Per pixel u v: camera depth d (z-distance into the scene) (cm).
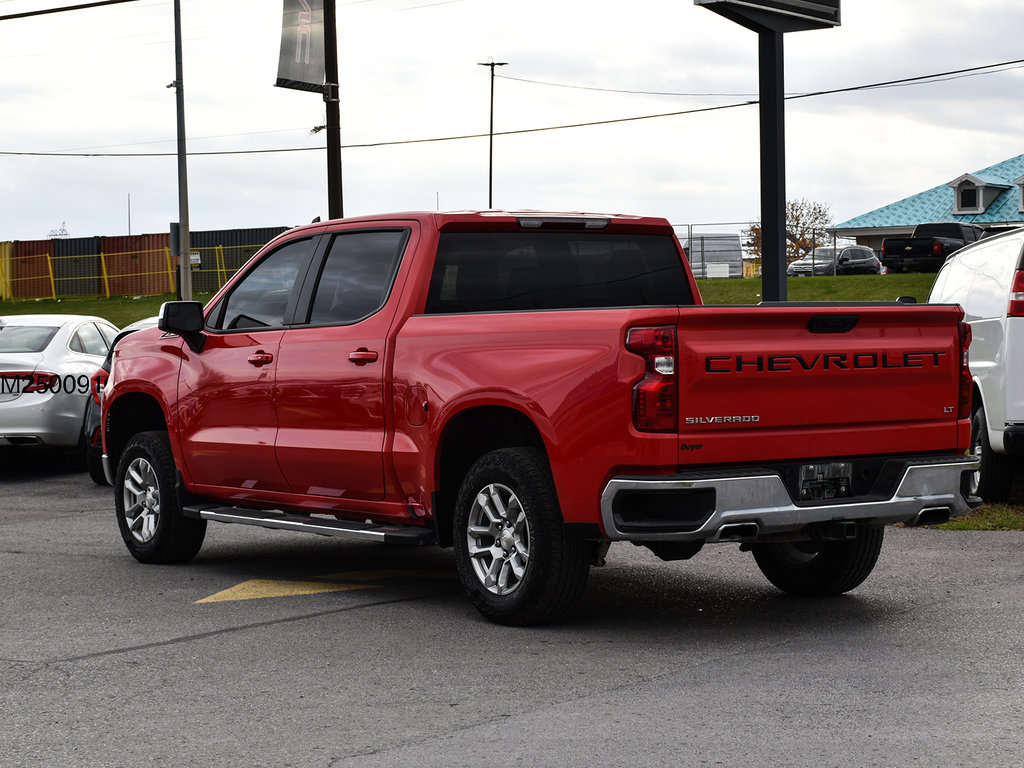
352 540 1031
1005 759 448
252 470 819
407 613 720
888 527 1002
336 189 2311
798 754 456
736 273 5691
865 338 654
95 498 1339
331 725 504
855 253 5997
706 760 452
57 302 5403
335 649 634
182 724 511
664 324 607
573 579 654
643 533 612
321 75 2303
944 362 681
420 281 730
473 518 686
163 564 908
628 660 600
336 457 754
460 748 471
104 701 548
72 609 748
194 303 842
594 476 623
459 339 692
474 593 685
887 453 665
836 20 1264
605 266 791
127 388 909
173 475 887
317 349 771
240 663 609
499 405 667
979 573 806
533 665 594
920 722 493
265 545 1002
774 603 735
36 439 1476
